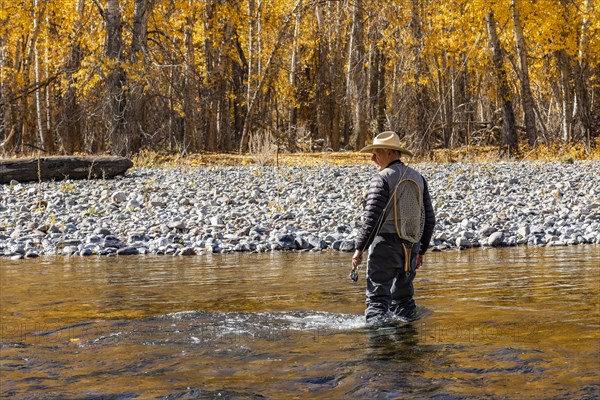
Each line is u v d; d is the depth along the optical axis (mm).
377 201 5383
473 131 33719
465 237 11070
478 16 28109
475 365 3924
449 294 6297
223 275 7898
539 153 27547
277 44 32938
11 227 12172
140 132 25172
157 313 5691
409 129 29125
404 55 29656
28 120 33062
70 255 10070
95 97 27391
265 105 37688
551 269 7824
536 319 5078
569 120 30750
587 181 17156
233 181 17547
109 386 3707
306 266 8609
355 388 3596
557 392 3430
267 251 10383
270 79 35375
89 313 5707
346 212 13109
